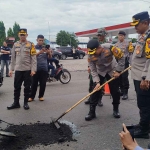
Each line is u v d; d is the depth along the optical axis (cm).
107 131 441
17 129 438
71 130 444
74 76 1220
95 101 507
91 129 452
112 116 531
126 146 187
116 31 3056
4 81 1056
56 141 392
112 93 513
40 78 667
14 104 603
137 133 400
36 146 374
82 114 548
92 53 477
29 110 584
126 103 641
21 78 594
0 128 446
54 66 1009
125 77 676
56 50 2730
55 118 482
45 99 702
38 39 675
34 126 456
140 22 375
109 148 372
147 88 367
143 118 393
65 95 756
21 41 587
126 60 667
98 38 501
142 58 387
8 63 1195
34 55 586
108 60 488
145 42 374
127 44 673
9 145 376
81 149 368
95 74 502
